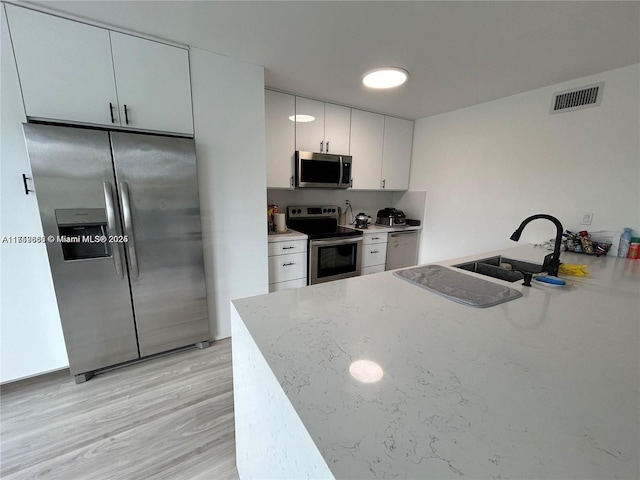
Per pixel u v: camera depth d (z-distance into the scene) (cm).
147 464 130
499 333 89
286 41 177
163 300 198
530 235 258
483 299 115
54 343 177
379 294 123
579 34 163
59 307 167
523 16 147
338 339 85
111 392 174
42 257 167
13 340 166
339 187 313
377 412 56
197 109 195
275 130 266
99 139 162
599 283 144
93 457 133
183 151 188
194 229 201
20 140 152
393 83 226
